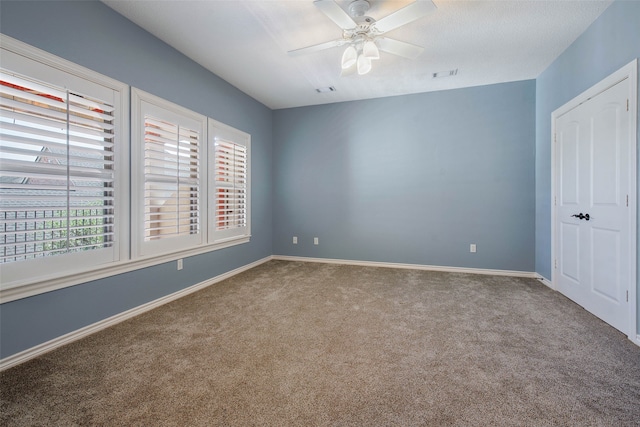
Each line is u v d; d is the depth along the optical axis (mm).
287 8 2275
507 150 3791
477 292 3105
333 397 1438
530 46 2855
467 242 3986
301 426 1250
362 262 4484
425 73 3471
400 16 1905
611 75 2238
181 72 2953
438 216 4102
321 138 4652
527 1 2197
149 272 2627
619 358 1795
